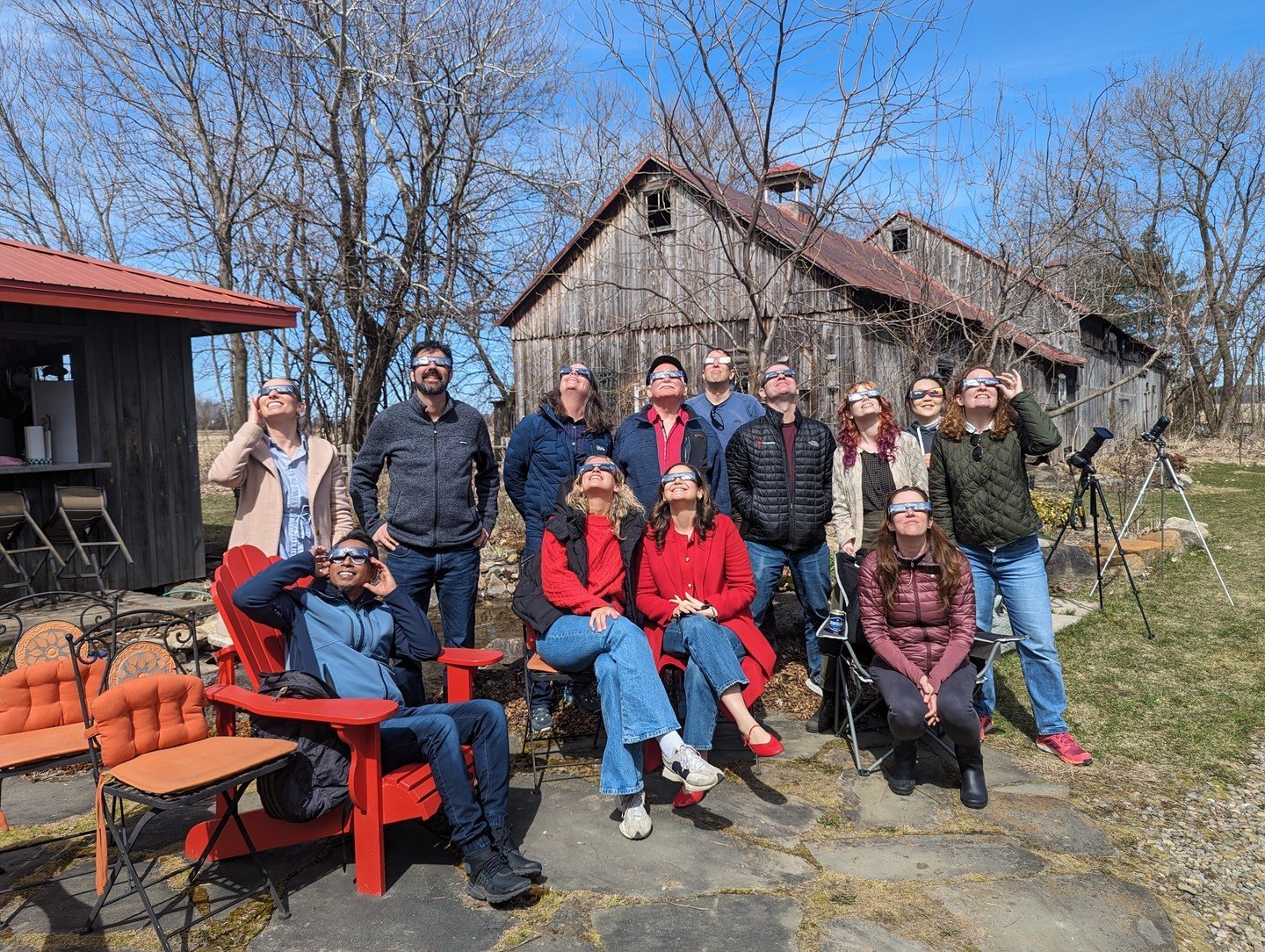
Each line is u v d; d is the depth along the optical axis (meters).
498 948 2.51
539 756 3.98
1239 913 2.78
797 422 4.73
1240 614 6.44
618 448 4.65
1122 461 15.35
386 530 4.12
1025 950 2.52
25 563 6.78
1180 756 4.02
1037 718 4.07
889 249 9.02
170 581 7.75
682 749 3.13
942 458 4.09
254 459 3.91
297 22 13.73
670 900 2.77
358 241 15.38
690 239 11.40
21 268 6.65
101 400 7.17
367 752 2.77
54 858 3.06
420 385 4.05
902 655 3.61
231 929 2.61
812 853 3.09
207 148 16.83
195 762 2.62
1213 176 27.59
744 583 3.77
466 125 16.08
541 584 3.75
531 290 17.50
